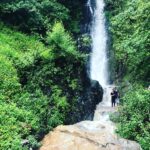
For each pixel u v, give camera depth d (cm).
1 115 1345
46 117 1523
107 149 1311
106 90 2417
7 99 1446
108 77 2672
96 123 1639
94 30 2836
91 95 2089
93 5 2911
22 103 1482
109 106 2220
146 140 1416
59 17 2142
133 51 1614
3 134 1285
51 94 1625
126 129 1514
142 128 1471
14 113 1388
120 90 2312
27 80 1592
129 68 2119
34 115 1463
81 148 1300
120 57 2244
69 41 1836
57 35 1747
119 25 1808
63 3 2448
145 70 1745
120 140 1405
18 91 1514
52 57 1702
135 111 1564
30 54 1667
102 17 2834
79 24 2609
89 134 1414
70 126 1496
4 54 1627
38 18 1967
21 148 1260
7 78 1513
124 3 2612
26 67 1614
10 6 1867
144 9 1592
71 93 1764
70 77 1766
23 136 1348
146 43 1582
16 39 1830
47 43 1820
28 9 1908
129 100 1638
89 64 2717
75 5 2591
